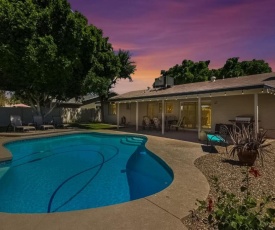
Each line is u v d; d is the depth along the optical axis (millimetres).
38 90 18750
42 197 6047
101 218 3662
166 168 7539
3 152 9250
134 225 3451
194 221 3664
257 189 5191
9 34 15492
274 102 13203
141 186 6938
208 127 17047
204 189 5043
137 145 13359
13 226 3406
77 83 19984
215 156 8562
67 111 27625
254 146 7145
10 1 16188
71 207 5449
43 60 16031
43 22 16844
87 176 7918
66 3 17219
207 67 42062
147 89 24562
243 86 10672
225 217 2574
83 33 18406
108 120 28797
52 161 10125
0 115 21156
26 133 15359
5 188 6676
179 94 13938
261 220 2568
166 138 13641
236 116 15102
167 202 4309
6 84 18859
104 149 12867
